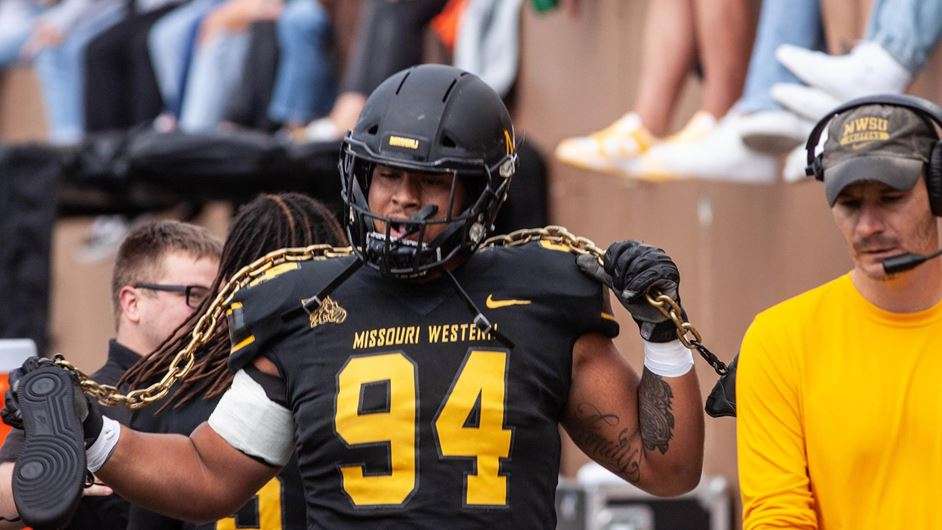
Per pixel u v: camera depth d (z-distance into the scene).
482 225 10.64
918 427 9.68
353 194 10.63
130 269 14.31
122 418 13.15
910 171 9.58
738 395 10.27
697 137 21.38
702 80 22.55
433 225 10.51
